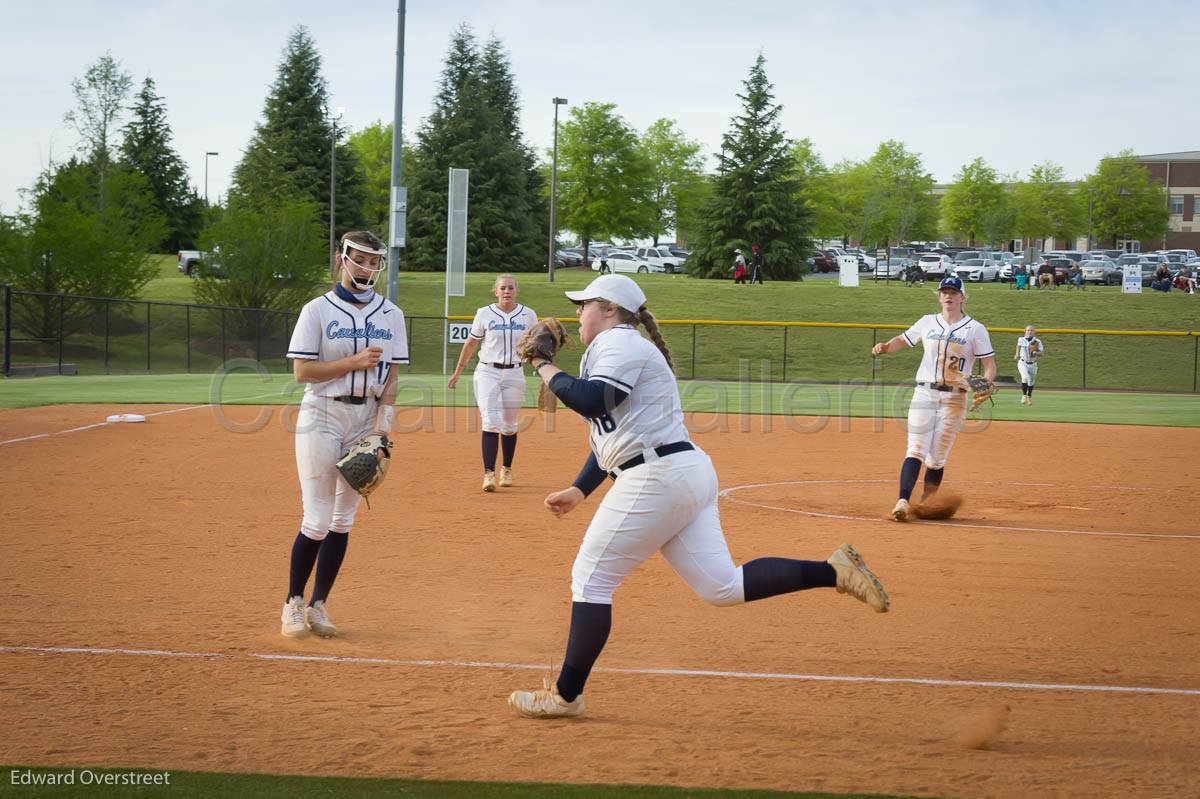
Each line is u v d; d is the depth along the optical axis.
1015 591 10.30
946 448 14.62
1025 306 68.25
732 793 5.50
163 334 52.12
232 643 8.11
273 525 12.98
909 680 7.48
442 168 105.62
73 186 54.41
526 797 5.41
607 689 7.22
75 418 25.33
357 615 9.06
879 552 12.09
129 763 5.77
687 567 6.64
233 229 58.06
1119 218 127.25
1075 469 20.61
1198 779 5.80
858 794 5.52
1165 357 57.97
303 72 101.81
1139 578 10.94
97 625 8.49
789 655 8.06
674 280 86.06
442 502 15.13
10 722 6.36
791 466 20.45
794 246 95.88
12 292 43.47
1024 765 5.96
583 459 20.58
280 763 5.82
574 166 106.31
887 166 116.31
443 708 6.79
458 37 113.25
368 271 8.42
